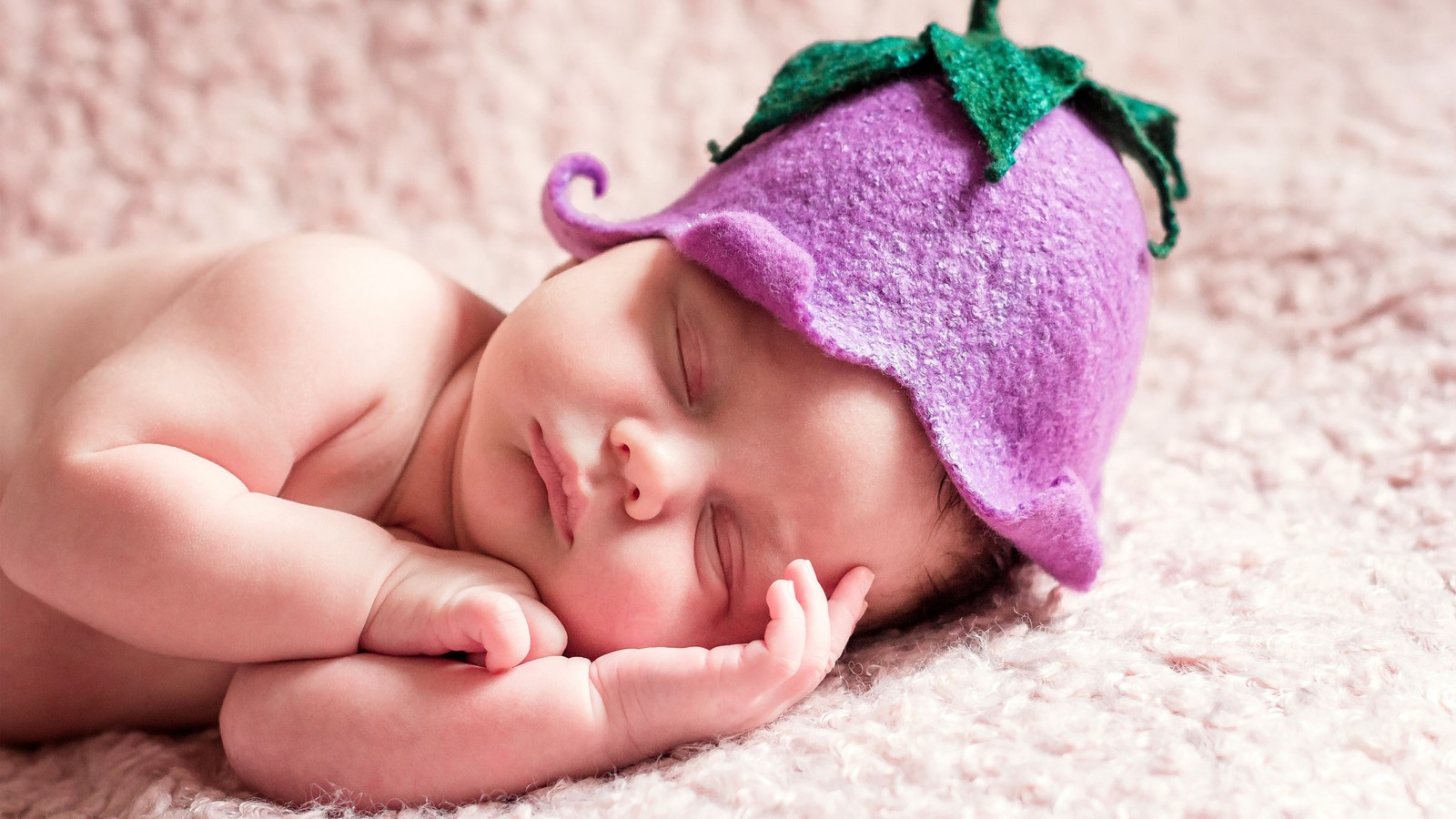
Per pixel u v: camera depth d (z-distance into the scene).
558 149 0.70
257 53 0.68
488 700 0.49
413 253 0.68
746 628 0.51
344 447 0.53
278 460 0.51
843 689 0.51
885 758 0.47
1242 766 0.46
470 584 0.50
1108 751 0.47
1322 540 0.56
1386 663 0.49
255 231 0.67
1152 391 0.65
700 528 0.51
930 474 0.51
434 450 0.54
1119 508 0.58
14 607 0.52
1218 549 0.55
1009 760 0.47
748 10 0.73
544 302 0.52
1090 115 0.54
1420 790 0.46
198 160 0.67
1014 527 0.51
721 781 0.47
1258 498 0.59
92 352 0.54
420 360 0.54
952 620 0.54
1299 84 0.74
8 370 0.54
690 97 0.71
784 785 0.47
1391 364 0.62
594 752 0.49
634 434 0.50
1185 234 0.69
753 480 0.50
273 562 0.49
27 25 0.66
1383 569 0.54
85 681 0.53
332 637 0.49
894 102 0.53
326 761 0.49
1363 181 0.68
